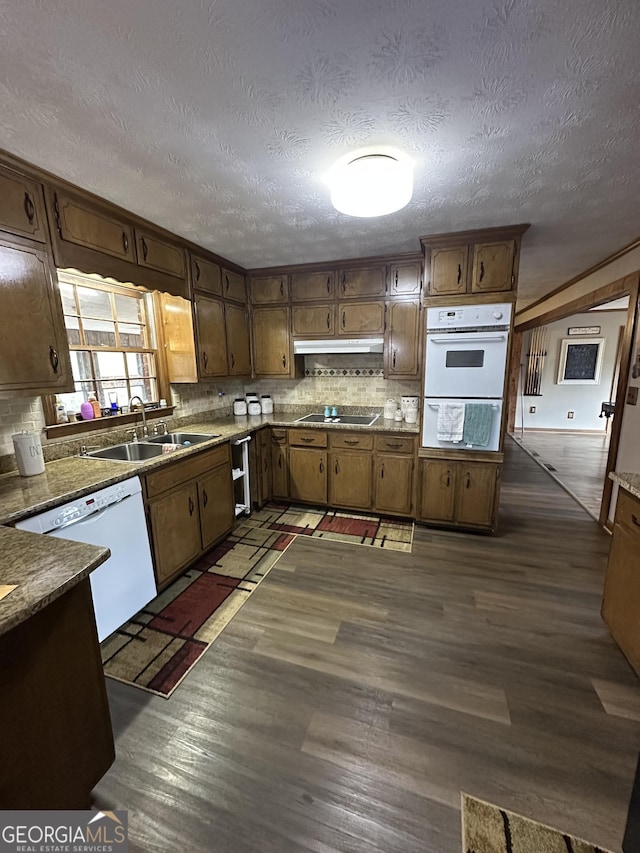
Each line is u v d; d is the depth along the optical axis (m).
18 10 0.94
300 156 1.63
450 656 1.79
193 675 1.70
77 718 1.13
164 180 1.83
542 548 2.82
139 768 1.32
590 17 0.98
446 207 2.16
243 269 3.55
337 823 1.15
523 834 1.11
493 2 0.94
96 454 2.37
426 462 3.06
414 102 1.30
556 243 2.81
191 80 1.18
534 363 6.96
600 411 6.80
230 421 3.57
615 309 6.05
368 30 1.02
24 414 2.02
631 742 1.38
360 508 3.41
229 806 1.20
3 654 0.90
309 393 4.04
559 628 1.98
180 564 2.40
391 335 3.27
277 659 1.79
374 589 2.32
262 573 2.51
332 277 3.38
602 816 1.15
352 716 1.50
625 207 2.16
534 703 1.54
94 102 1.27
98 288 2.51
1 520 1.40
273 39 1.04
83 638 1.14
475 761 1.32
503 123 1.41
